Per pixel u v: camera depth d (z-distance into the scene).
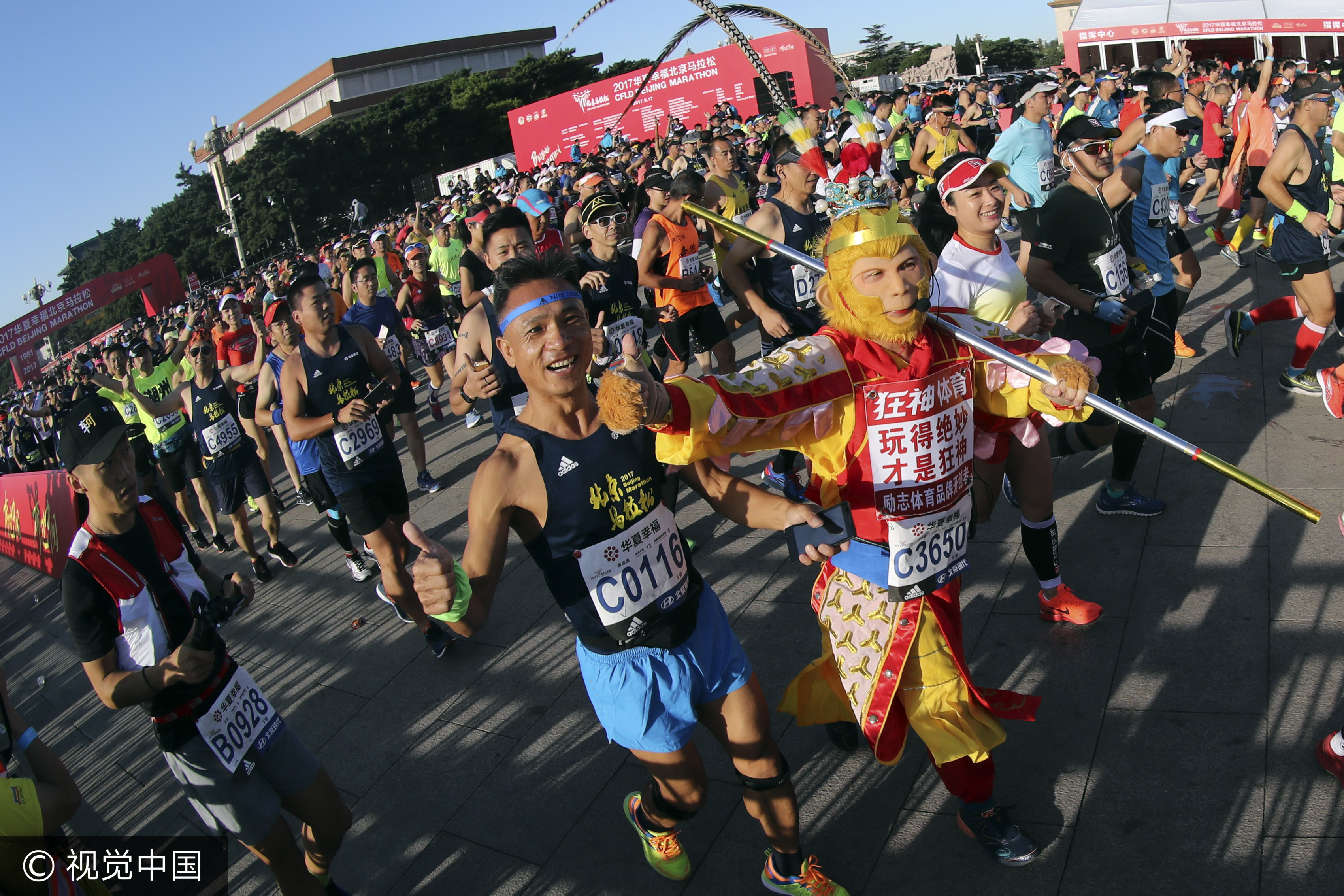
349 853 3.38
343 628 5.19
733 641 2.61
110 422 2.53
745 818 3.13
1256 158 7.77
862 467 2.53
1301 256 5.20
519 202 5.68
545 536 2.37
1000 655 3.69
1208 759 2.96
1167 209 4.63
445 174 39.53
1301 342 5.36
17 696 5.60
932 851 2.85
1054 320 2.90
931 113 11.66
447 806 3.52
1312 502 4.25
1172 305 4.81
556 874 3.09
